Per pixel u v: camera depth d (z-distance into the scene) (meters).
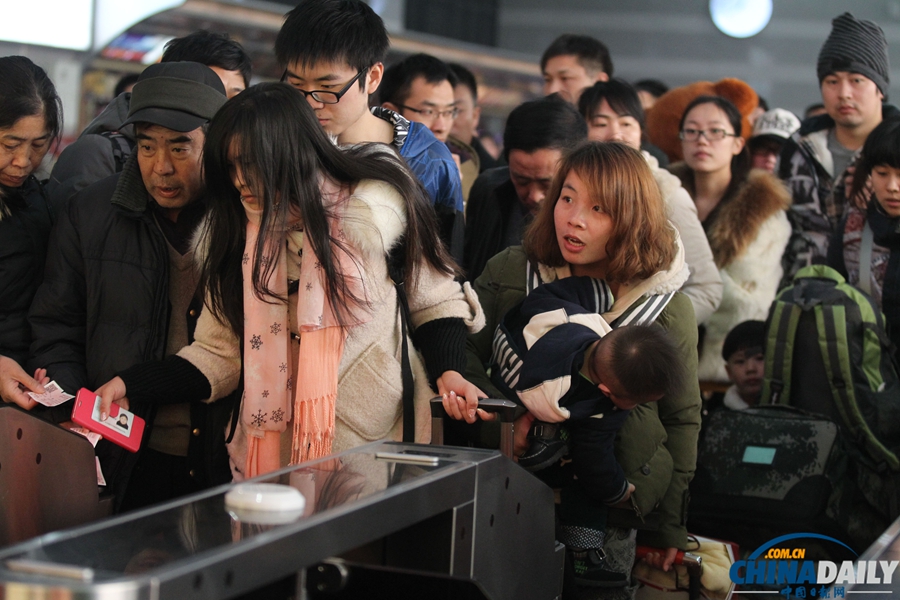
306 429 2.04
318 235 2.00
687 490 2.69
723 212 4.28
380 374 2.16
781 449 3.31
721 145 4.30
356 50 2.61
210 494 1.51
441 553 1.67
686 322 2.59
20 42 5.25
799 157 4.32
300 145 1.99
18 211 2.64
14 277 2.60
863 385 3.51
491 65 8.10
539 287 2.49
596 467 2.28
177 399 2.26
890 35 11.76
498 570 1.82
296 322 2.14
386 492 1.52
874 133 3.75
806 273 3.75
